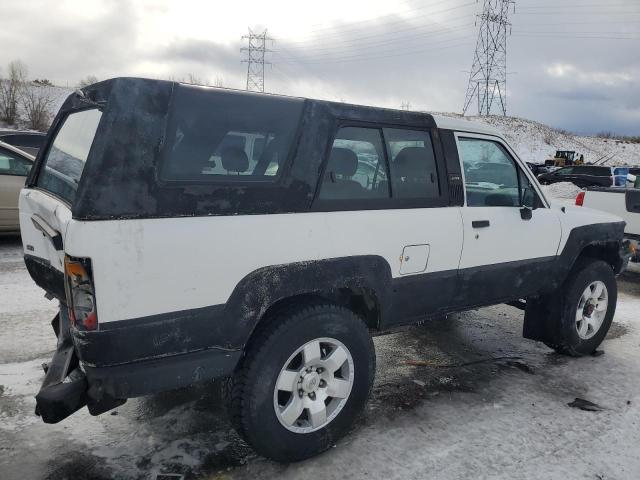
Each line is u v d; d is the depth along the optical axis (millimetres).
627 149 66438
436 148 3459
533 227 4051
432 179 3434
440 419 3418
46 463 2803
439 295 3521
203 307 2473
